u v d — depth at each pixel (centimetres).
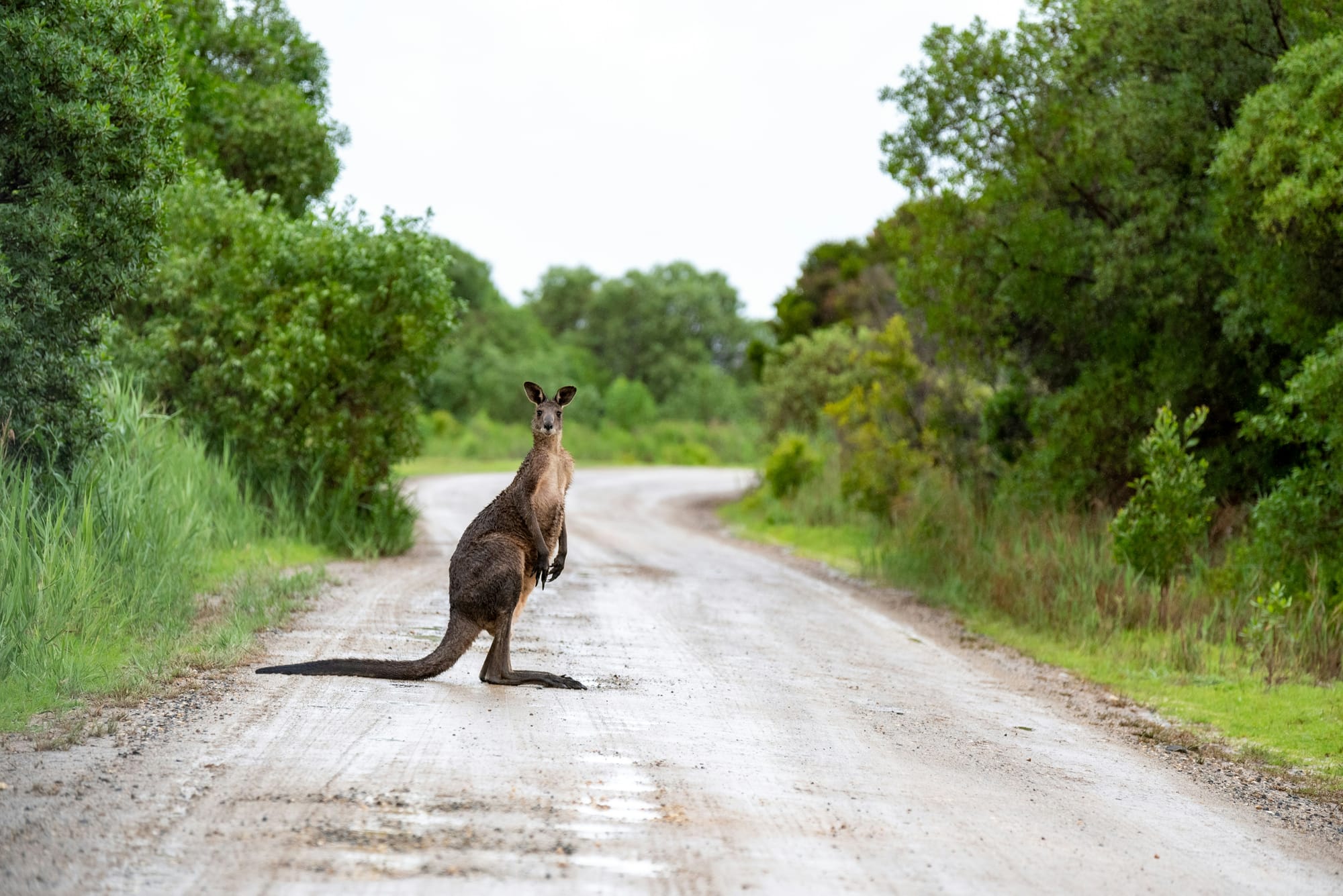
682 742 1002
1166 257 2505
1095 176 2650
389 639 1431
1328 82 1894
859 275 6819
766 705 1202
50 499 1517
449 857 667
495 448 7888
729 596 2197
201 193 2645
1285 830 923
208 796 757
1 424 1468
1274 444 2522
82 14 1521
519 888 628
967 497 3081
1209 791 1034
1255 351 2497
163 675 1114
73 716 952
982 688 1488
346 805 753
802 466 4681
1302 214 1903
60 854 638
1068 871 743
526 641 1494
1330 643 1684
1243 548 2077
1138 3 2444
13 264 1417
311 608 1655
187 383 2616
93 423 1639
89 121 1446
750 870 691
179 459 2166
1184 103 2427
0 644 1067
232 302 2597
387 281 2647
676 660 1436
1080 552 2256
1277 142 1959
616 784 848
